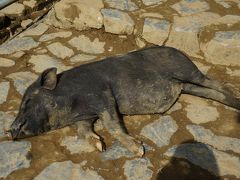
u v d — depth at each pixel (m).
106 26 3.88
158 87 3.22
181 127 3.21
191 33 3.70
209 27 3.72
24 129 3.08
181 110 3.31
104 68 3.19
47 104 3.09
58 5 3.99
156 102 3.22
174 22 3.79
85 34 3.96
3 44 3.94
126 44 3.85
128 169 2.98
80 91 3.11
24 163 3.03
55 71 3.13
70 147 3.11
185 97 3.40
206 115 3.28
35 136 3.17
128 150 3.07
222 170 2.97
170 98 3.27
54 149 3.10
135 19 3.85
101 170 2.98
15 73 3.64
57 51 3.83
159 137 3.15
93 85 3.12
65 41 3.91
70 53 3.81
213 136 3.15
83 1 3.99
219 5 3.95
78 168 3.00
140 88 3.19
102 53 3.80
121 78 3.17
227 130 3.19
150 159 3.03
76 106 3.11
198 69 3.41
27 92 3.12
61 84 3.13
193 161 3.01
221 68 3.62
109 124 3.09
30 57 3.78
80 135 3.13
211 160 3.02
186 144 3.11
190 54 3.73
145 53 3.31
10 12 4.38
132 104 3.19
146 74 3.21
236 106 3.29
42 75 3.13
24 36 4.00
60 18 4.01
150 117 3.27
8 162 3.04
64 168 3.00
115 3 4.00
